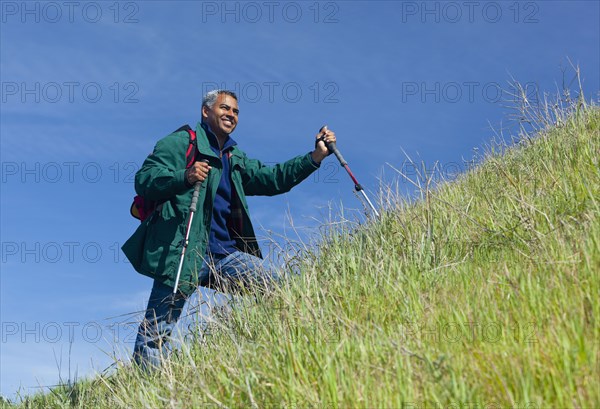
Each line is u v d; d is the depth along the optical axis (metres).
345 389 5.17
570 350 4.76
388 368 5.41
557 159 9.57
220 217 9.47
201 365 7.18
